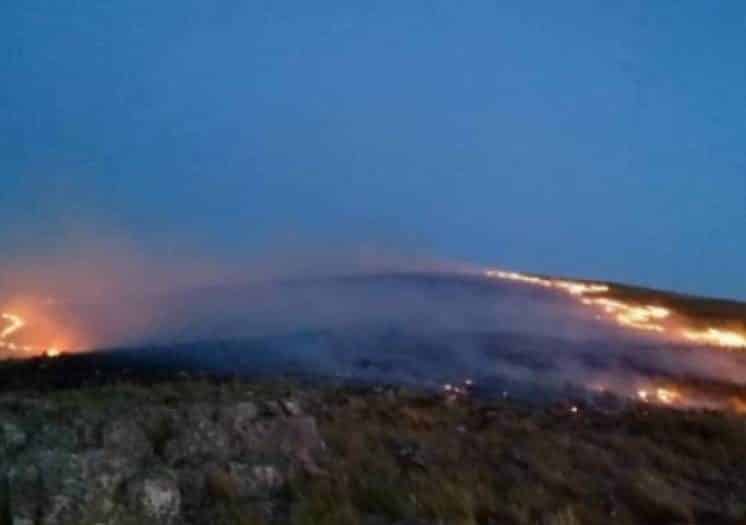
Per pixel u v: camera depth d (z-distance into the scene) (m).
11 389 16.80
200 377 18.62
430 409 16.77
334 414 14.87
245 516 10.52
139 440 11.87
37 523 9.58
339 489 11.64
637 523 11.89
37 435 11.46
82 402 13.04
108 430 11.77
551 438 15.09
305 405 15.24
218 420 12.91
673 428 16.67
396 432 14.35
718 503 13.03
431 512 11.26
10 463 10.47
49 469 10.34
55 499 9.88
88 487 10.20
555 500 12.17
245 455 12.29
